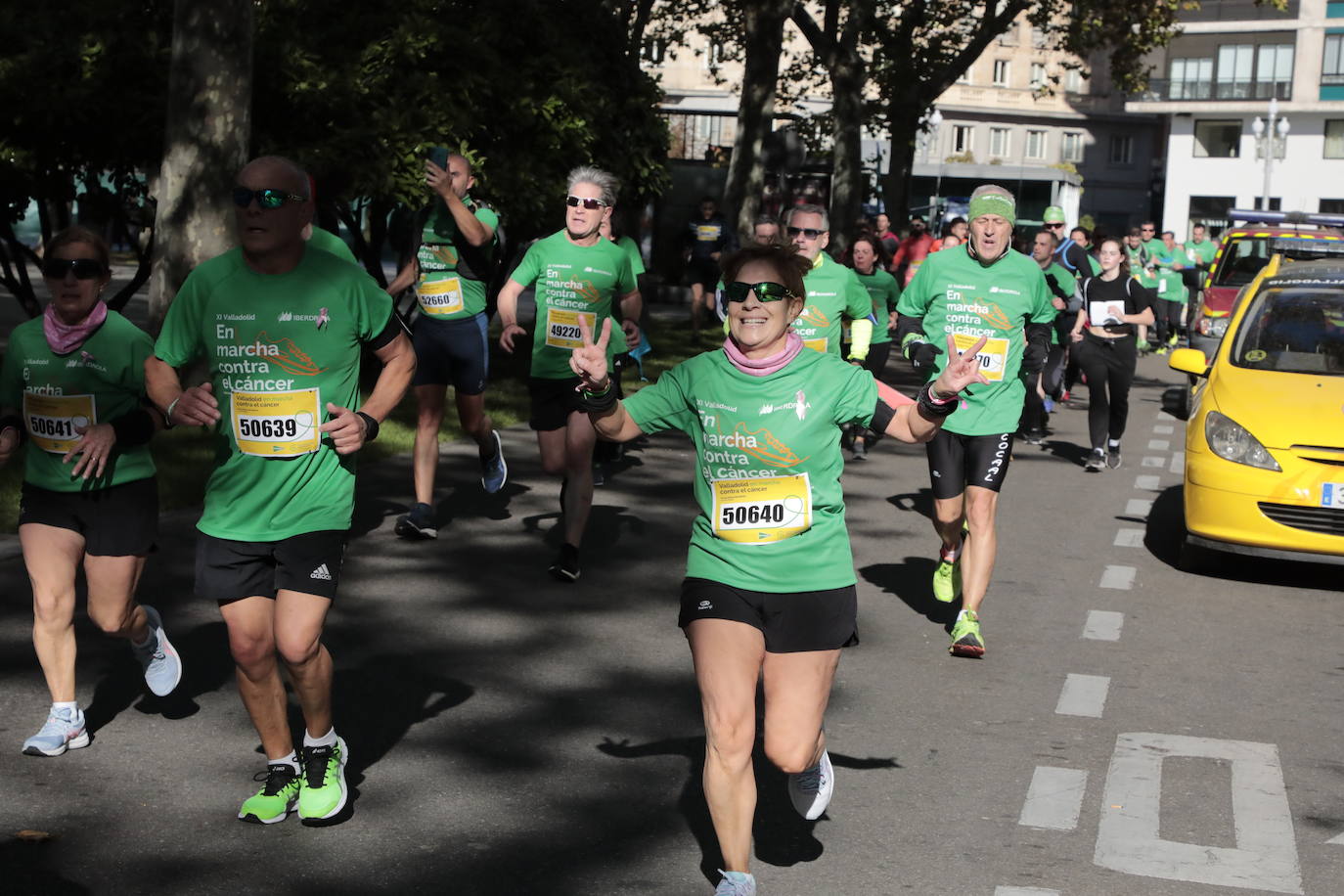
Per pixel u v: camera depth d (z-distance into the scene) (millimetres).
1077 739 5844
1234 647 7363
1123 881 4500
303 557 4582
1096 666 6914
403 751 5465
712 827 4820
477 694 6191
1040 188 66188
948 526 7445
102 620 5402
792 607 4199
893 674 6680
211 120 12406
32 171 14164
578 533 8141
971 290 7207
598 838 4699
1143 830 4906
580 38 16594
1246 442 8797
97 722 5656
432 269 8945
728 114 35531
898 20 34469
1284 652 7289
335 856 4504
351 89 14273
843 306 8594
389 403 4734
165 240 12562
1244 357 9641
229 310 4578
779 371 4203
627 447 13414
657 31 35406
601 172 8242
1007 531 10234
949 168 66000
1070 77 82062
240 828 4703
